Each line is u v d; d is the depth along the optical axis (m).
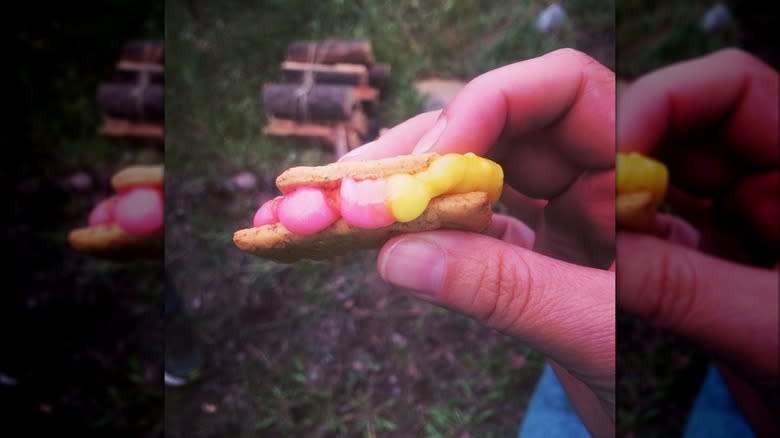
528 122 0.18
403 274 0.15
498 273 0.15
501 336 0.23
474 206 0.14
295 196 0.14
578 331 0.16
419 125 0.17
